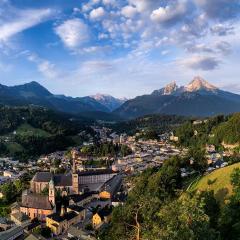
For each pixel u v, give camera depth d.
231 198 97.81
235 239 79.75
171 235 59.28
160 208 72.94
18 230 185.25
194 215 62.47
